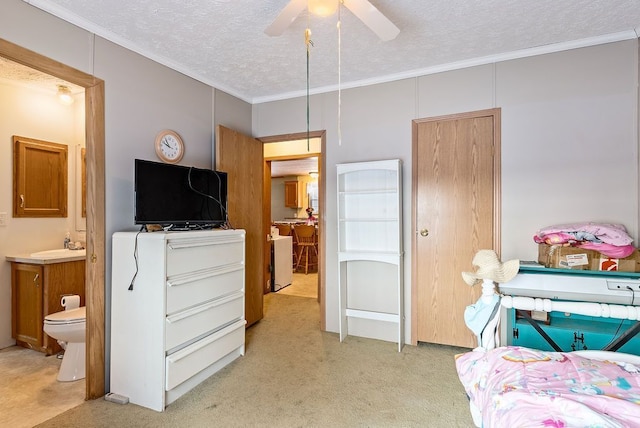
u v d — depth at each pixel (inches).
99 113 88.5
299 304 175.3
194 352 89.7
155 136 104.6
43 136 128.8
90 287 86.5
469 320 63.5
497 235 108.6
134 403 84.2
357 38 96.4
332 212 134.3
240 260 109.8
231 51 103.4
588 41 97.9
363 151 128.7
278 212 384.2
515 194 106.9
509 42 99.8
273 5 79.8
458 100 114.4
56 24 79.9
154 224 90.8
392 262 116.6
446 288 116.6
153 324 82.0
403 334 121.2
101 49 89.4
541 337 83.7
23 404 83.9
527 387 43.4
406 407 82.0
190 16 84.2
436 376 97.2
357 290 130.6
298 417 78.0
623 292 68.9
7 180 118.7
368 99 127.7
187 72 116.2
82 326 95.3
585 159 99.3
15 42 72.7
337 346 119.6
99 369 87.3
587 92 99.0
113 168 91.9
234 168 129.3
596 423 34.5
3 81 118.3
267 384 93.0
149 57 102.7
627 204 95.0
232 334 105.7
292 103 141.6
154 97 104.4
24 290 116.7
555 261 86.1
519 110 106.5
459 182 115.0
